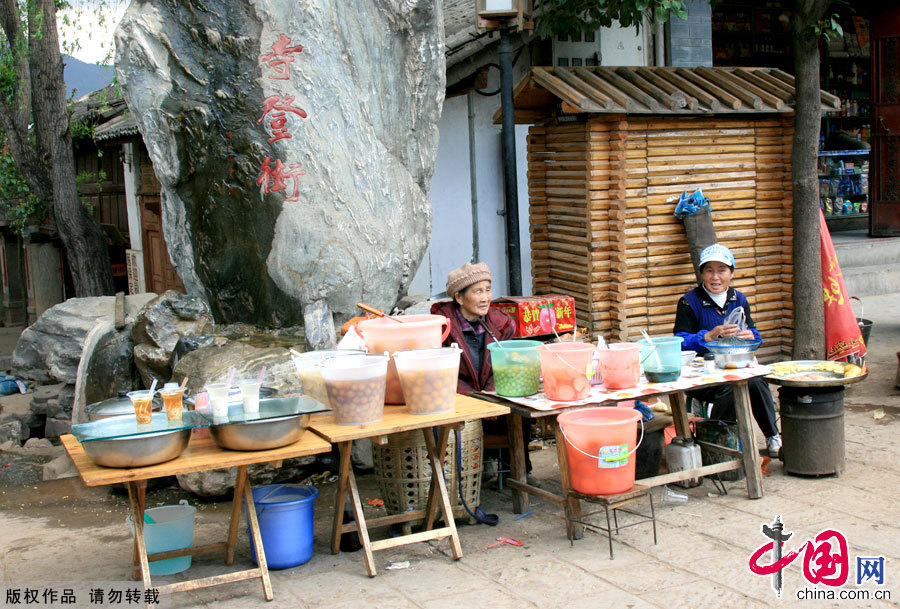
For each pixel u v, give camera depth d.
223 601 3.99
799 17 7.19
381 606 3.87
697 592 3.88
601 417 4.54
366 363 4.30
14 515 5.36
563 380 4.53
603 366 4.79
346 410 4.18
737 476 5.37
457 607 3.83
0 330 16.62
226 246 6.18
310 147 5.91
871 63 12.17
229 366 5.41
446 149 9.25
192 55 5.91
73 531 5.03
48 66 9.64
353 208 6.06
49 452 6.78
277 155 5.87
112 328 6.88
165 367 6.07
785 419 5.40
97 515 5.32
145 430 3.74
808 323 7.41
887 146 12.10
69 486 5.93
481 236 9.50
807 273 7.38
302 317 6.18
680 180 7.45
